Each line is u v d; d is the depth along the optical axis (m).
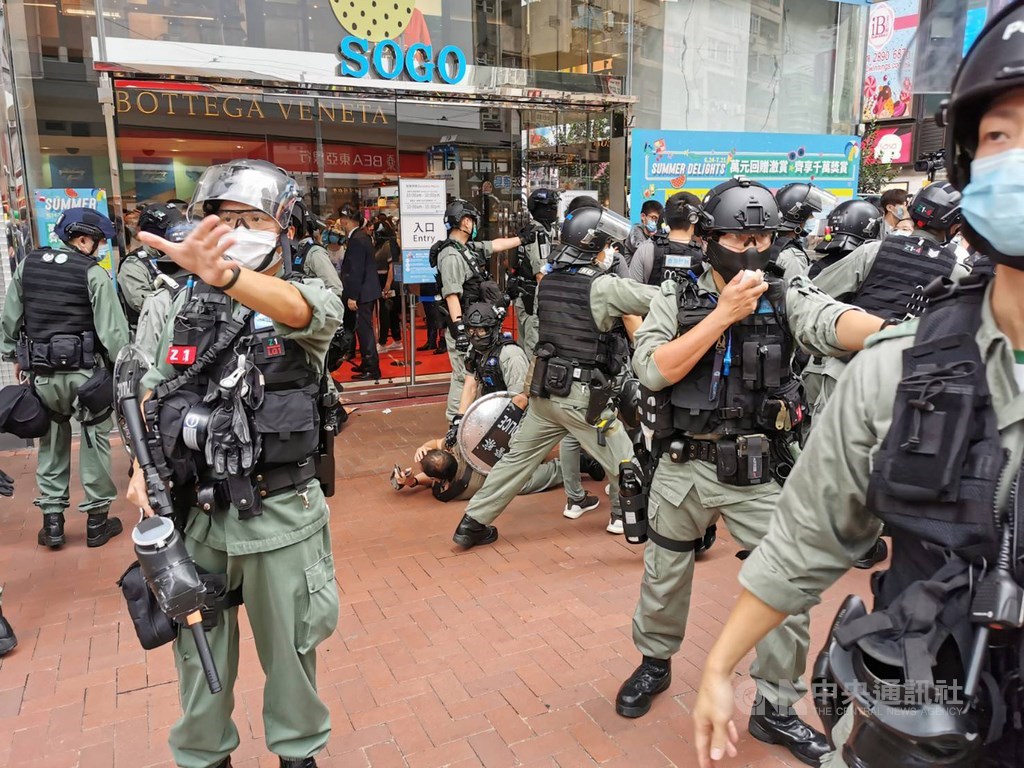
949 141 1.08
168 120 7.05
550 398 4.14
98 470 4.54
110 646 3.52
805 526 1.26
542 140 8.70
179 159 7.17
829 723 1.36
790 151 9.13
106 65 6.41
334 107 7.74
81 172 6.81
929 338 1.12
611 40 8.61
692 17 9.10
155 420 2.13
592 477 5.80
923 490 1.05
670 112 9.20
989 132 1.02
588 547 4.52
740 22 9.49
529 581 4.08
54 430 4.54
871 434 1.17
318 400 2.36
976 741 1.01
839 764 1.27
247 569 2.24
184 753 2.30
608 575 4.14
